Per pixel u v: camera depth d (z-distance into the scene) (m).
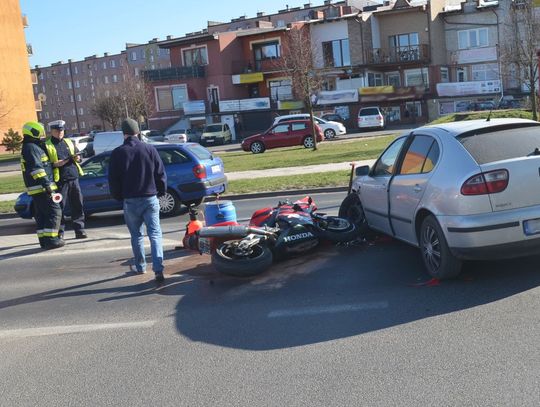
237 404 3.91
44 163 10.23
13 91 61.59
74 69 124.19
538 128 6.15
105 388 4.34
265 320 5.55
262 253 7.00
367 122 44.53
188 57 57.53
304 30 52.97
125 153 7.19
